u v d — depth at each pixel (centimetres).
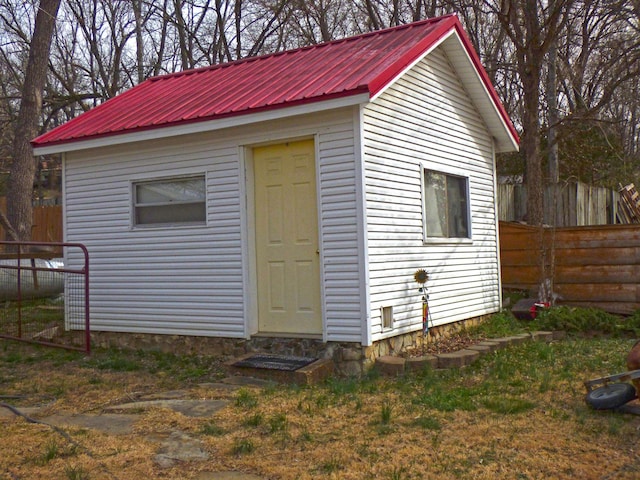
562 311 1066
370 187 787
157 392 734
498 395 661
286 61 1028
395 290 830
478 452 507
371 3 2147
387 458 498
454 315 980
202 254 895
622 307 1093
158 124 869
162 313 930
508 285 1210
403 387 706
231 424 588
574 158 1944
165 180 932
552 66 1627
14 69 2655
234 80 1002
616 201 1677
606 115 2100
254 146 859
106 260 979
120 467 492
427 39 886
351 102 741
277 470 480
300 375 742
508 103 2077
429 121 939
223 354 880
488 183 1127
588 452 504
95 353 941
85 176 995
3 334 1025
